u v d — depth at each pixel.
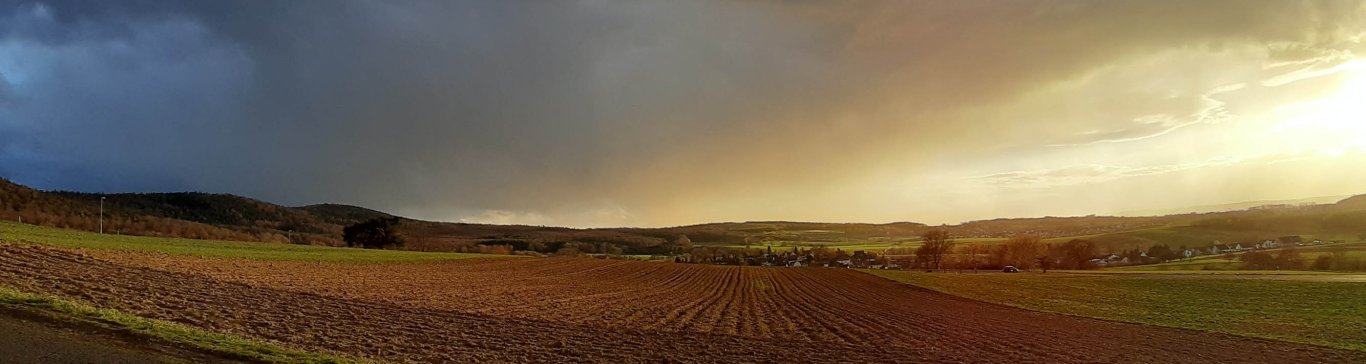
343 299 32.72
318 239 150.62
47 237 44.59
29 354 12.17
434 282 49.88
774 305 51.34
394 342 21.78
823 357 26.52
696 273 91.44
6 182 116.50
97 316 15.93
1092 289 80.56
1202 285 81.38
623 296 51.09
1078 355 31.27
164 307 22.75
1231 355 32.78
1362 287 73.50
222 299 27.36
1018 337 37.22
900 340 33.59
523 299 42.41
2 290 18.14
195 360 13.05
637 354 24.11
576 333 28.58
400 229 139.12
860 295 67.25
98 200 147.12
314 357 14.98
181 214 166.12
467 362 19.56
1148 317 51.06
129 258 38.09
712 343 28.55
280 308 26.98
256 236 133.88
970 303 62.12
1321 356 32.91
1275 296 67.38
